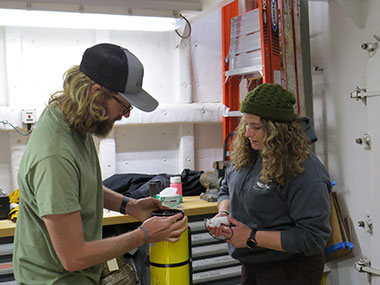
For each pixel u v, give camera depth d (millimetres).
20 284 1419
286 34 2764
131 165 3223
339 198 2832
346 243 2623
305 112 2834
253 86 3145
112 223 2385
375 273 2463
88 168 1404
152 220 1508
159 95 3260
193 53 3346
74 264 1281
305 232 1568
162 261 1729
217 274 2498
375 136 2434
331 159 2904
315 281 1710
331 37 2828
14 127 2822
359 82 2590
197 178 3037
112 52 1332
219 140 3490
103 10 2551
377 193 2439
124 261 2465
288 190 1619
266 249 1720
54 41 2963
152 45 3209
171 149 3336
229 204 1962
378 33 2396
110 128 1414
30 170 1267
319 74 2973
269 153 1589
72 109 1308
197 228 2562
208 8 2691
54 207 1229
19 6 2391
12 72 2838
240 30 2908
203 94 3404
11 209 2467
